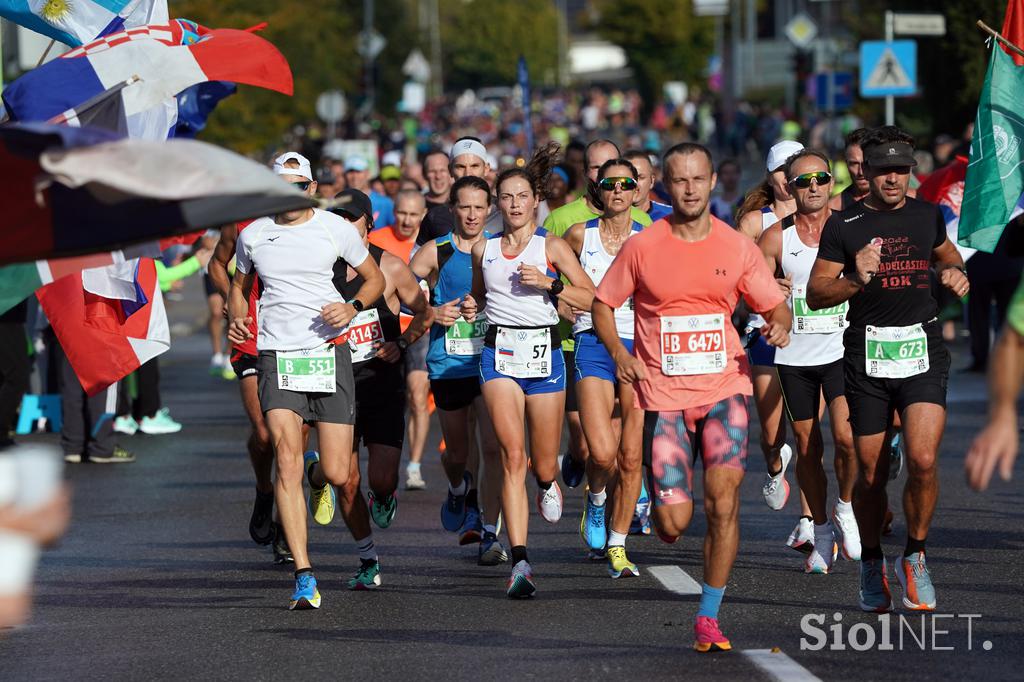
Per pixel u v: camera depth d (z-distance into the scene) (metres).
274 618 25.72
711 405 23.12
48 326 44.47
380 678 21.64
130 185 16.14
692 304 23.31
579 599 26.62
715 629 22.62
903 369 24.89
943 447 43.09
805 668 21.55
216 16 90.81
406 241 40.97
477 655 22.81
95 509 36.88
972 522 32.84
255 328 29.48
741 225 31.81
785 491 30.84
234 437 49.31
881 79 73.25
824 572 28.47
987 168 31.52
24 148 16.12
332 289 26.70
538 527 34.09
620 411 30.91
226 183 16.31
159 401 50.72
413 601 26.80
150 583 28.77
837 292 24.52
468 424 32.09
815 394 28.91
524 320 27.91
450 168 36.47
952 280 24.98
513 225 28.08
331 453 26.78
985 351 58.81
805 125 154.88
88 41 31.09
